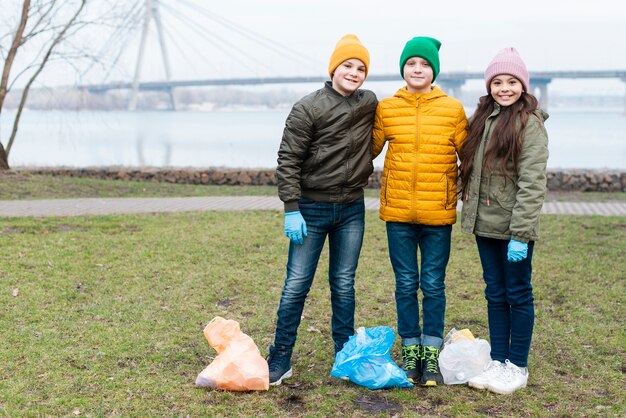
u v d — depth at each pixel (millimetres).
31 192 11422
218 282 5516
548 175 13523
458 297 5191
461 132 3496
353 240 3613
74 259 6098
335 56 3428
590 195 12547
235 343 3510
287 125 3420
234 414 3162
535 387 3496
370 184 13453
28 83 14352
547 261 6203
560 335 4293
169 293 5195
